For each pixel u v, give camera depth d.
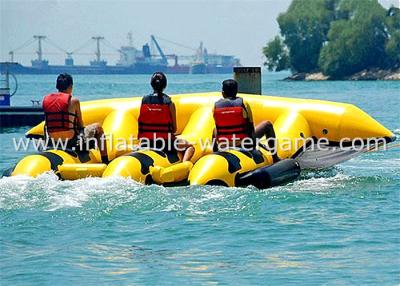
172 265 18.41
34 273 17.75
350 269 17.94
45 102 29.61
